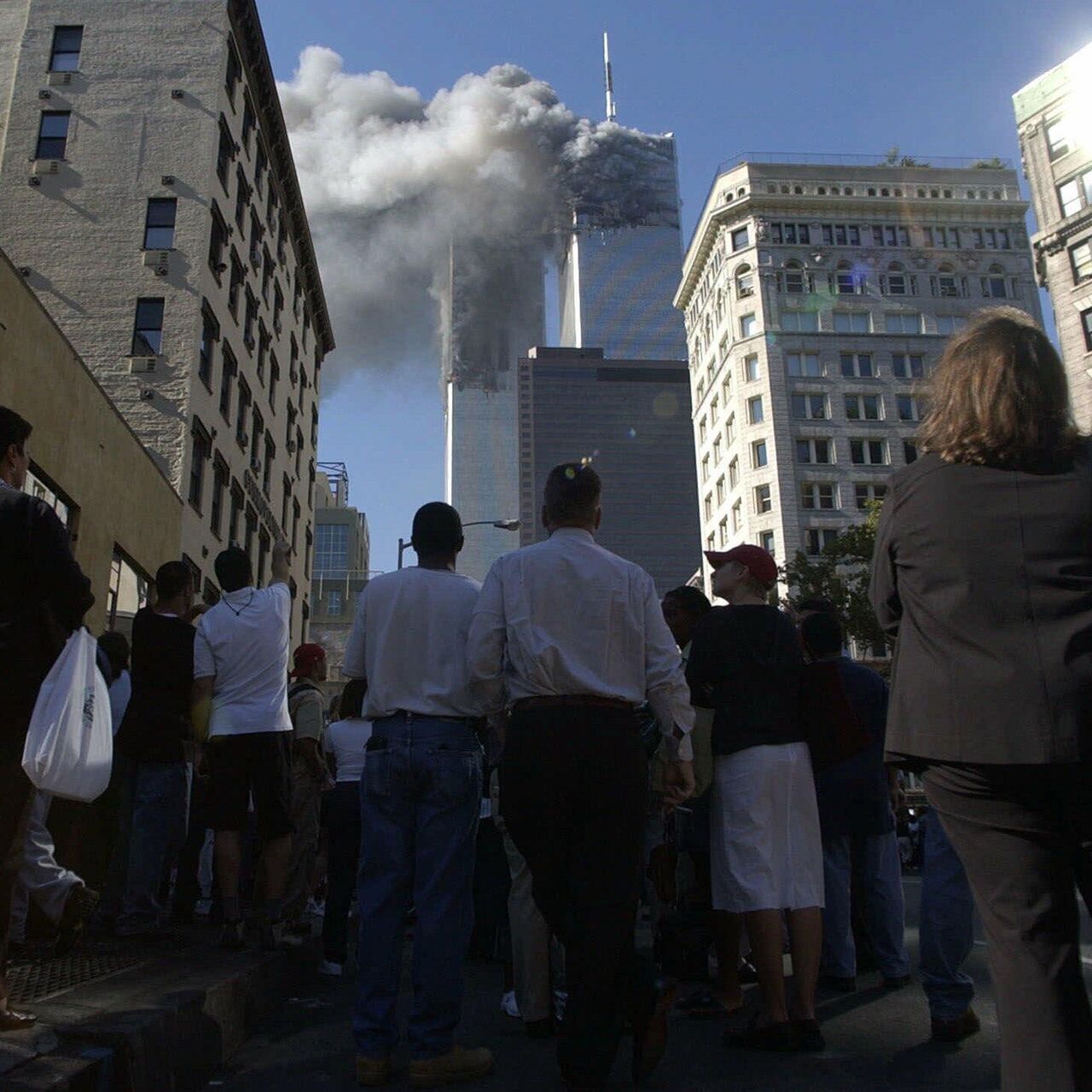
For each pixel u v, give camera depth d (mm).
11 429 3330
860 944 6012
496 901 7090
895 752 2271
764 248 65188
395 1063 4027
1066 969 1990
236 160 30250
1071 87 40219
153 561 20672
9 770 3053
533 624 3627
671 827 6066
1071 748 1983
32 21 28203
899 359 63906
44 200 26406
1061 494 2172
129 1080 2939
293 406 40250
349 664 4238
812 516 60000
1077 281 39500
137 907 5426
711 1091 3479
